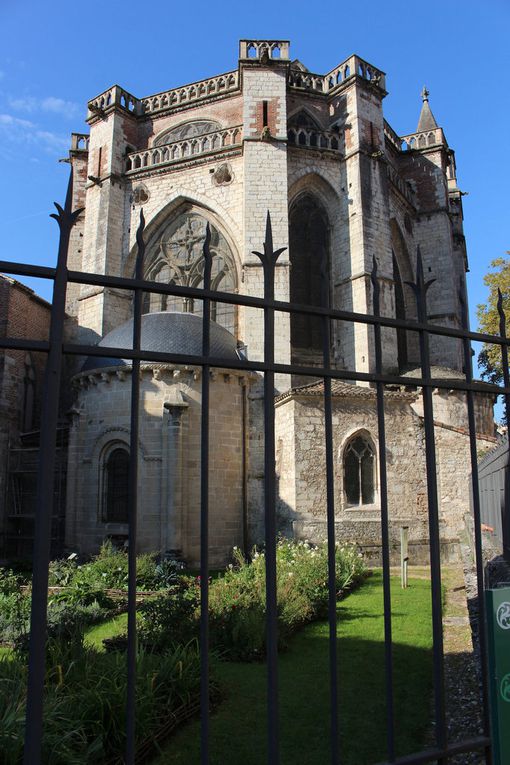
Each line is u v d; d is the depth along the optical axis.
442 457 24.14
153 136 38.47
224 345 26.80
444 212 39.16
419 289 4.70
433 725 7.02
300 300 33.34
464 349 4.86
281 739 7.00
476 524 4.61
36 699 2.96
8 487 30.83
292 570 14.38
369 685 8.62
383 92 35.59
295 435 22.56
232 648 10.26
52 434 3.21
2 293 32.31
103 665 7.44
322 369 4.14
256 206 31.17
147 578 17.42
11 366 31.77
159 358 3.63
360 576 17.28
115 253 34.62
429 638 10.77
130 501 3.51
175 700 7.70
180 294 3.73
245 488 25.53
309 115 36.75
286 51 33.34
